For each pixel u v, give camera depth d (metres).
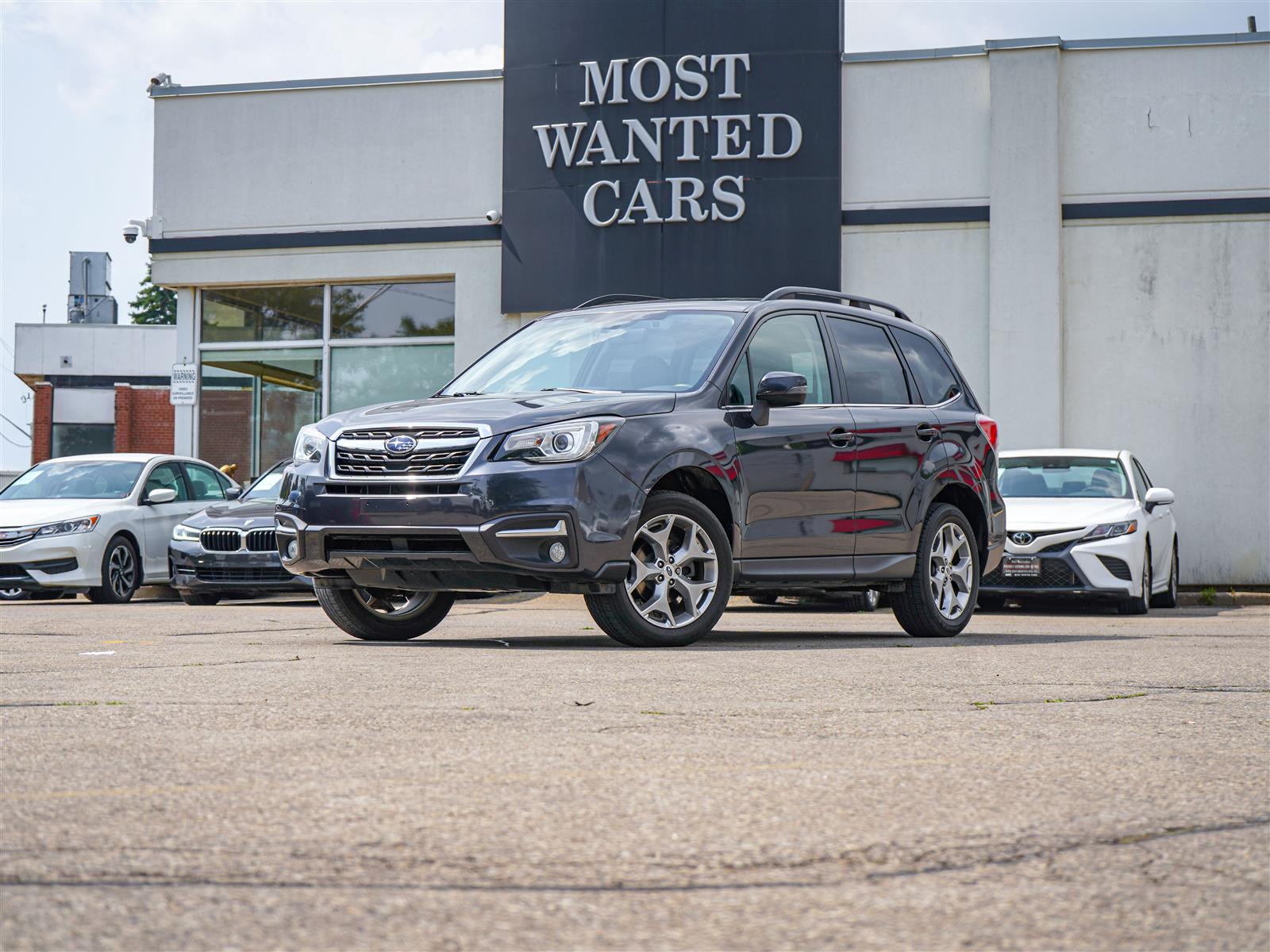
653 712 4.05
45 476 14.58
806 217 15.88
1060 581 11.84
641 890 2.14
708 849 2.40
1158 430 15.47
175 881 2.18
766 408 7.01
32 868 2.25
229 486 15.73
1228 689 4.87
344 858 2.32
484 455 6.23
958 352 15.82
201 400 17.78
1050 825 2.62
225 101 17.48
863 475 7.43
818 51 15.86
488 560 6.14
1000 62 15.63
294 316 17.58
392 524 6.29
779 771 3.13
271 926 1.95
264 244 17.34
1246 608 13.73
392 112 17.03
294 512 6.58
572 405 6.45
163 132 17.64
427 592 7.20
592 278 16.22
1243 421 15.31
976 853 2.40
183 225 17.56
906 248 15.91
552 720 3.89
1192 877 2.27
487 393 7.11
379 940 1.89
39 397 43.28
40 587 13.41
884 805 2.78
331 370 17.41
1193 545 15.37
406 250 16.98
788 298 7.76
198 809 2.69
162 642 7.05
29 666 5.51
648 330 7.34
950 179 15.85
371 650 6.30
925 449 7.83
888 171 15.95
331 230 17.17
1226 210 15.39
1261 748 3.54
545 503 6.13
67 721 3.83
